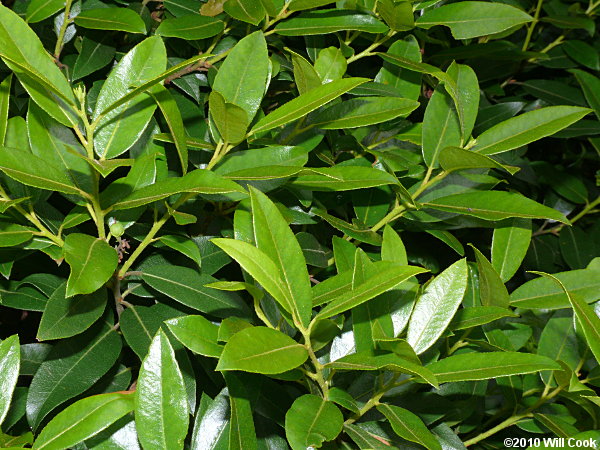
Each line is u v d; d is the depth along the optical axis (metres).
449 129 0.88
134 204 0.74
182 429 0.70
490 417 1.01
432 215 0.89
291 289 0.72
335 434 0.70
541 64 1.23
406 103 0.85
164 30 0.89
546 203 1.23
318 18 0.91
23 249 0.80
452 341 0.89
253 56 0.79
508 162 1.13
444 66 1.13
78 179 0.78
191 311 0.83
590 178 1.36
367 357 0.72
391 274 0.70
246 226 0.78
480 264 0.82
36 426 0.77
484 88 1.20
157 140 0.84
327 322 0.74
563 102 1.19
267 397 0.81
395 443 0.81
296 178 0.83
